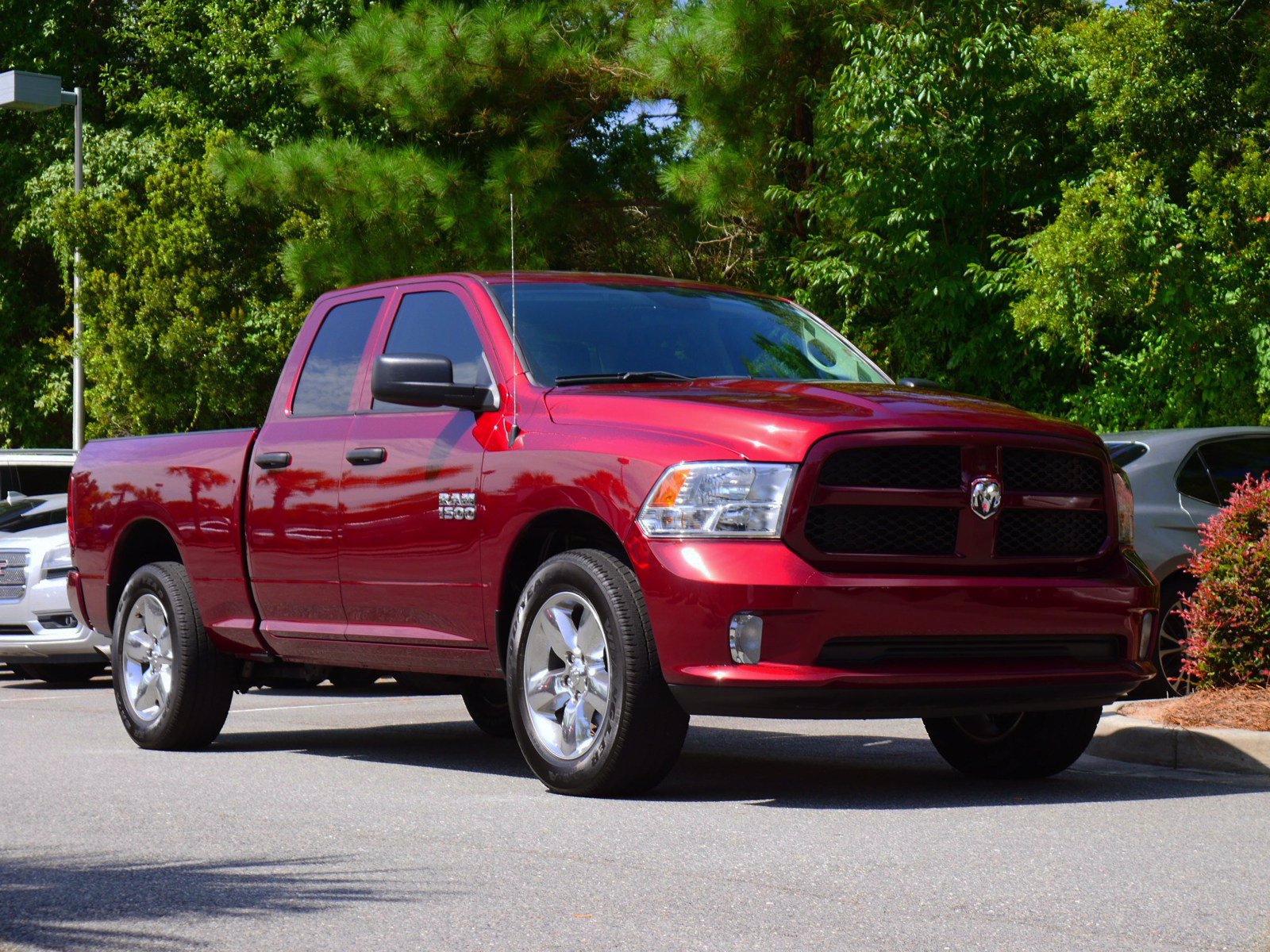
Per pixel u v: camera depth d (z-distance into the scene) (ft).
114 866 19.45
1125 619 24.29
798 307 30.86
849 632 22.17
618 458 23.56
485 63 79.51
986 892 17.40
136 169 117.60
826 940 15.33
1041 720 26.40
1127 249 58.90
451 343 27.91
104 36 136.98
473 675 26.71
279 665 32.07
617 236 88.17
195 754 31.53
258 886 18.04
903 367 69.82
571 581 23.95
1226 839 20.67
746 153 74.02
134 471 33.83
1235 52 68.39
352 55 81.56
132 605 33.24
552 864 19.04
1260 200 59.72
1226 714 28.84
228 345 95.30
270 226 97.14
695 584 22.24
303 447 29.63
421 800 24.26
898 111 66.59
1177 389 61.41
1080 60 70.85
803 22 72.79
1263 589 29.84
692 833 21.02
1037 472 23.97
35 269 144.36
